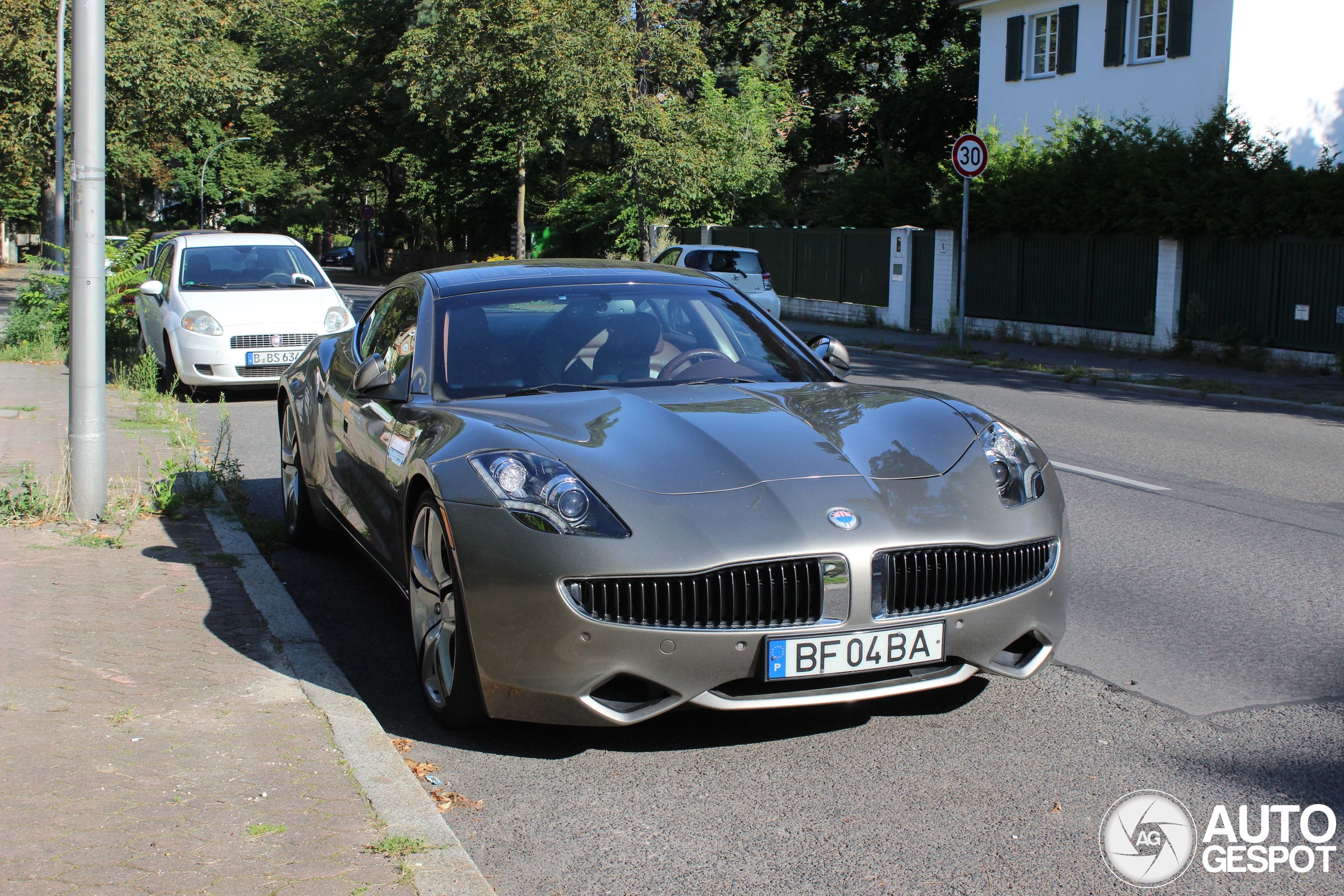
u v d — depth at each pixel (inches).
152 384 482.6
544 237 1688.0
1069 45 1089.4
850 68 1636.3
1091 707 156.7
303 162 2256.4
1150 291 722.8
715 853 116.8
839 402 163.9
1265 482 329.1
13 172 1283.2
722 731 148.1
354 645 186.1
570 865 114.7
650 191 1270.9
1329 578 225.6
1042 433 425.7
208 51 1229.1
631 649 128.0
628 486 135.3
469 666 138.9
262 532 252.5
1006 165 831.7
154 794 120.7
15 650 165.5
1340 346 609.6
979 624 137.6
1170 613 201.6
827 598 130.2
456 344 176.9
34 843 109.7
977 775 135.3
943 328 885.8
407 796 122.3
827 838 119.9
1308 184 618.8
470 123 1697.8
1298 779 134.2
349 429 197.0
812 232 1050.7
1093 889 109.4
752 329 193.2
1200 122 708.0
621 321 184.7
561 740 145.7
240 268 512.1
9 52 1047.6
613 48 1243.2
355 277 2106.3
